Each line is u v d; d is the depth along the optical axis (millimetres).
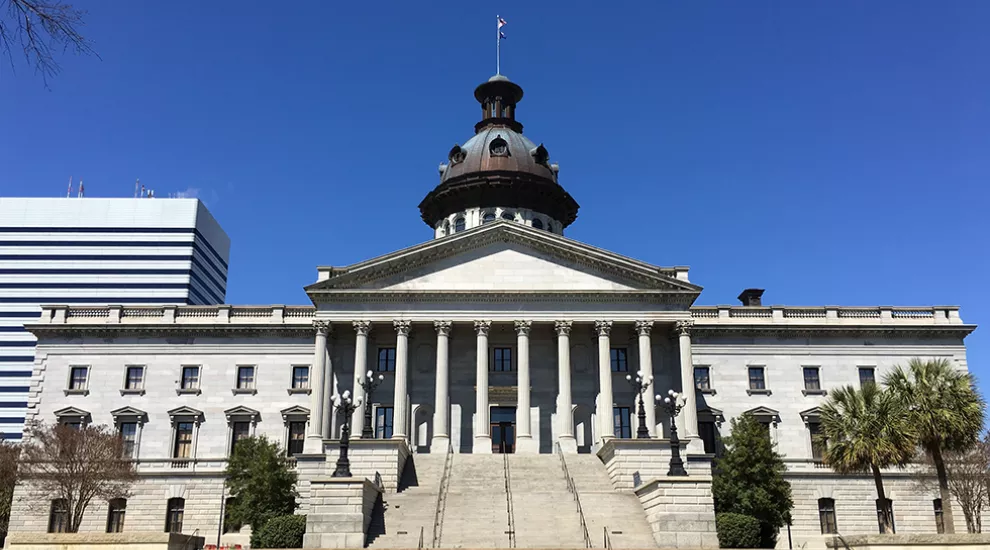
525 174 83188
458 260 67062
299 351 71000
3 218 168000
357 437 58281
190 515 65938
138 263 167500
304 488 57000
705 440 69000
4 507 61844
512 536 43750
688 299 66062
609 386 64250
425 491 52469
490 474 55062
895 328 71000
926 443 43406
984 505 61188
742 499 52938
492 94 91250
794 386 70125
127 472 59906
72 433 58875
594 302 65875
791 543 61500
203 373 70562
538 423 66812
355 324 64875
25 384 160500
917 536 34312
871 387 45469
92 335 71375
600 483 53750
